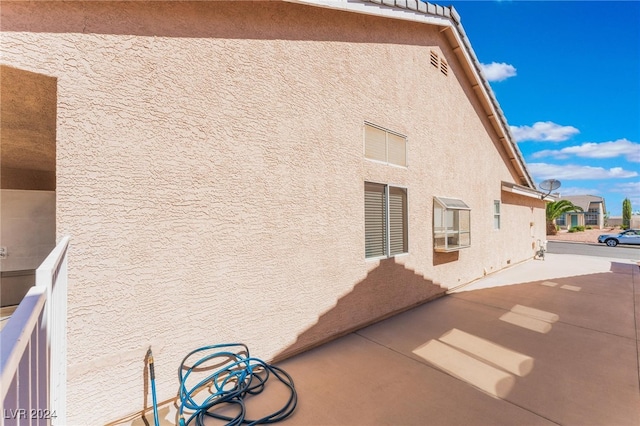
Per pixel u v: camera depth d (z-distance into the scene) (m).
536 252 15.78
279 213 4.04
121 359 2.78
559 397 3.31
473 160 9.28
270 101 3.95
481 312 6.32
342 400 3.23
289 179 4.16
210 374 3.35
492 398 3.29
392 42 6.08
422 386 3.52
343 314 4.96
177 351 3.13
